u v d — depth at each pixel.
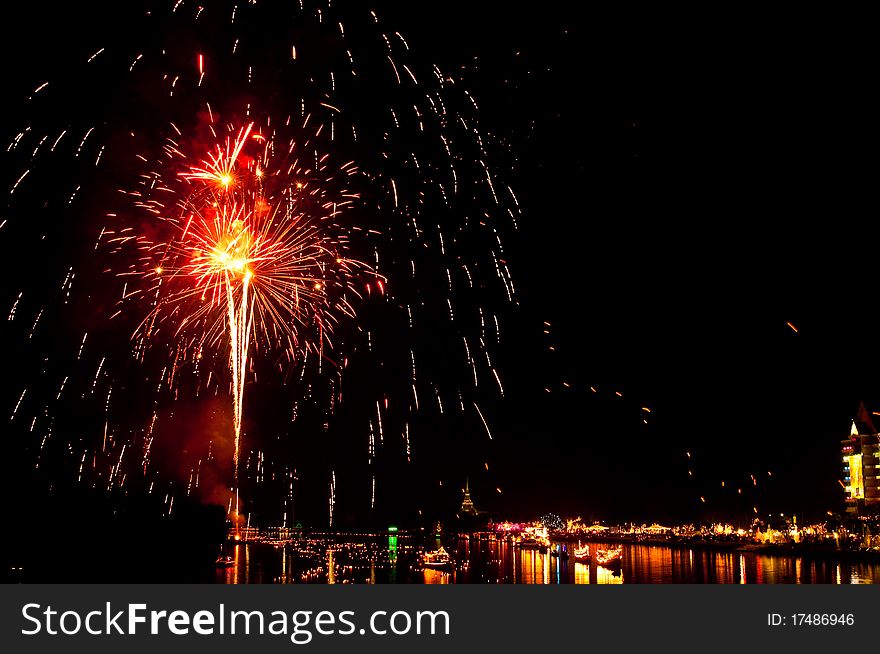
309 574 70.12
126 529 54.25
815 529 112.75
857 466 121.12
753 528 143.38
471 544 174.12
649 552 117.12
